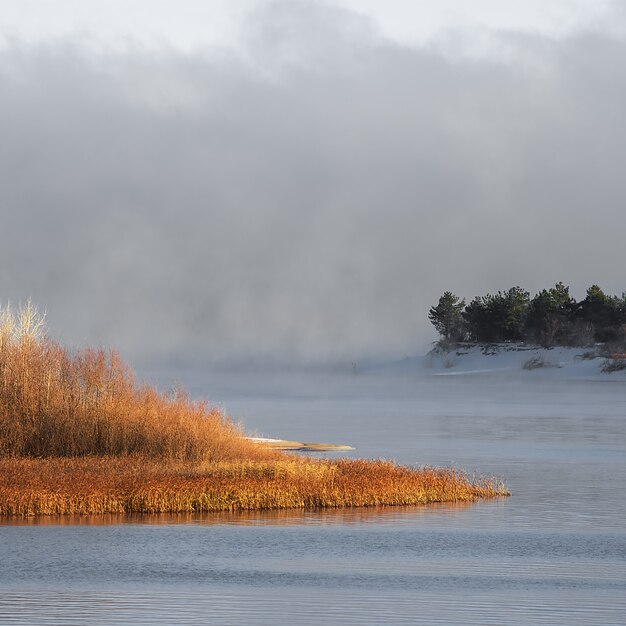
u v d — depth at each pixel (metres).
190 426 150.12
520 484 144.50
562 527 105.06
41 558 86.25
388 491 121.38
